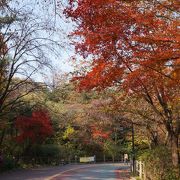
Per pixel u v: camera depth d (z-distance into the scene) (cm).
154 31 1089
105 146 6669
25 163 5172
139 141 3972
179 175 1831
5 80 3359
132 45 1079
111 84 1252
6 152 4791
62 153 6369
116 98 2328
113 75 1174
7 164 4178
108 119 3644
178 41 1046
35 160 5500
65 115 5712
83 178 3098
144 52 1088
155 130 2927
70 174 3562
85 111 4447
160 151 2156
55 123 5869
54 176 3284
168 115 1950
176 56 1077
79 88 1371
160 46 1074
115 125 3866
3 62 3170
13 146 4819
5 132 4466
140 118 2947
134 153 3453
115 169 4450
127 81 1281
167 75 1220
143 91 1828
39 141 5038
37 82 3469
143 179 2559
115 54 1098
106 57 1112
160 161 2080
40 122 4522
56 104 5634
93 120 4491
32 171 4062
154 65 1118
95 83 1229
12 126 4475
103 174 3572
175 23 1089
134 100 2348
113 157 6925
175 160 1923
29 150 5281
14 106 3922
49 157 5825
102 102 3434
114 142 6575
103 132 4925
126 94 1809
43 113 4559
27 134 4559
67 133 6425
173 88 1498
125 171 4012
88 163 6588
